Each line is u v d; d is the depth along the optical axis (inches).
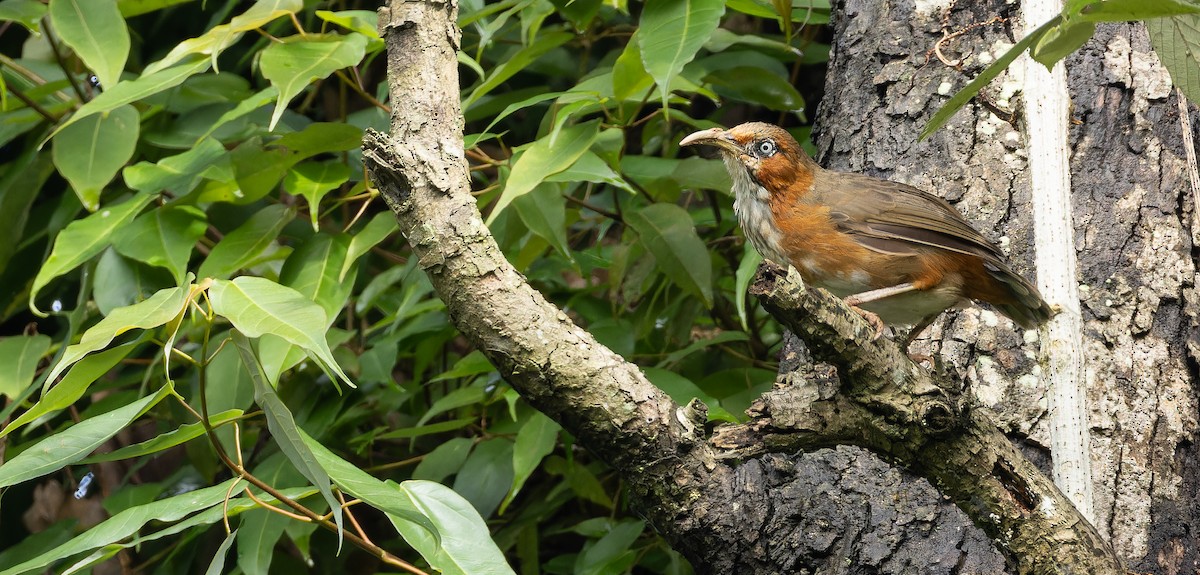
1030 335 230.1
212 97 330.6
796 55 344.8
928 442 169.5
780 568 195.0
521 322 173.2
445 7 193.0
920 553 198.2
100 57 259.8
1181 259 227.6
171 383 188.7
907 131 255.4
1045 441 212.8
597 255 342.0
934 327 245.9
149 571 370.0
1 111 320.5
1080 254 229.0
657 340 356.8
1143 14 136.7
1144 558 201.9
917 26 262.5
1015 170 241.6
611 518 317.4
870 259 249.8
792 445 179.8
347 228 279.9
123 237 269.7
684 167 298.8
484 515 296.0
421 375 352.2
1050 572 166.2
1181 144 238.8
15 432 345.4
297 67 247.6
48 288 368.5
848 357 165.3
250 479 200.2
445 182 176.4
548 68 367.9
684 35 229.9
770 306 161.3
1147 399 214.7
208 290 175.2
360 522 395.2
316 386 326.6
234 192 289.9
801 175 267.3
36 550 311.7
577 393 174.7
